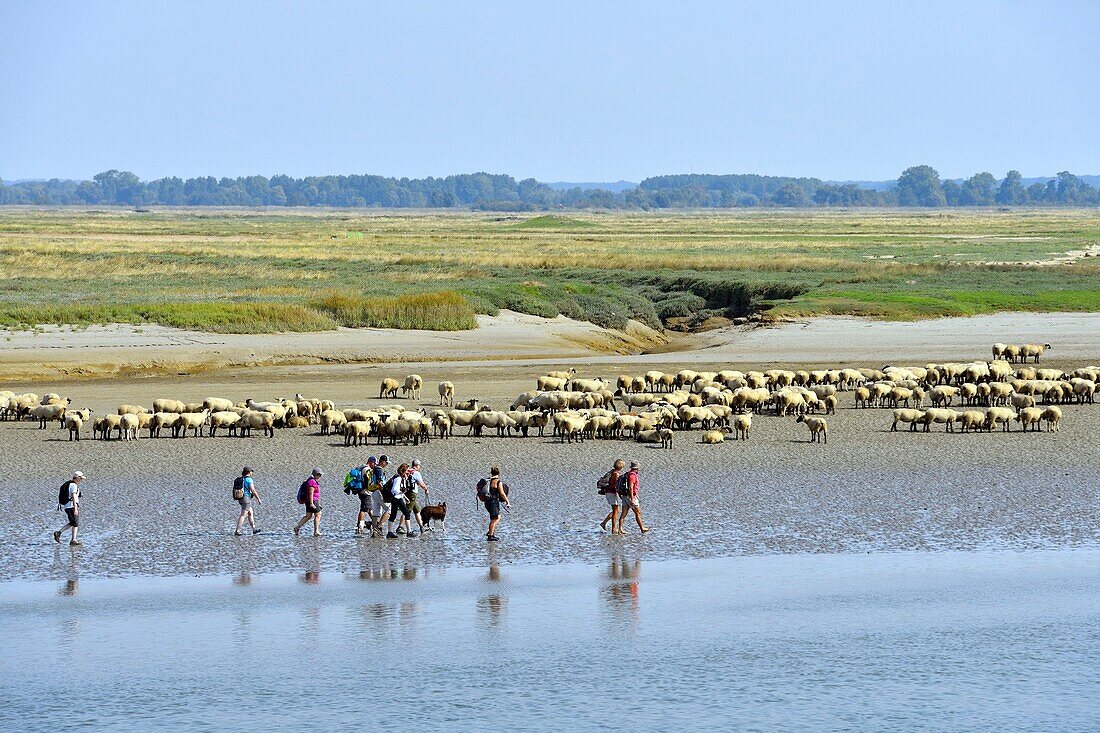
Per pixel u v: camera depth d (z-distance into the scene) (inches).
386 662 2874.0
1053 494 4603.8
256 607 3260.3
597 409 6392.7
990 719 2571.4
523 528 4131.4
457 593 3398.1
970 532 4030.5
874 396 7332.7
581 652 2940.5
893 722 2549.2
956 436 6097.4
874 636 3056.1
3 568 3585.1
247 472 4020.7
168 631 3065.9
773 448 5723.4
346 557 3767.2
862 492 4658.0
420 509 4220.0
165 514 4293.8
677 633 3070.9
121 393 7815.0
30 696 2659.9
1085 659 2910.9
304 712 2591.0
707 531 4062.5
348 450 5738.2
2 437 6156.5
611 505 4020.7
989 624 3142.2
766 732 2496.3
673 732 2496.3
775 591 3408.0
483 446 5851.4
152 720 2544.3
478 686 2736.2
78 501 3922.2
